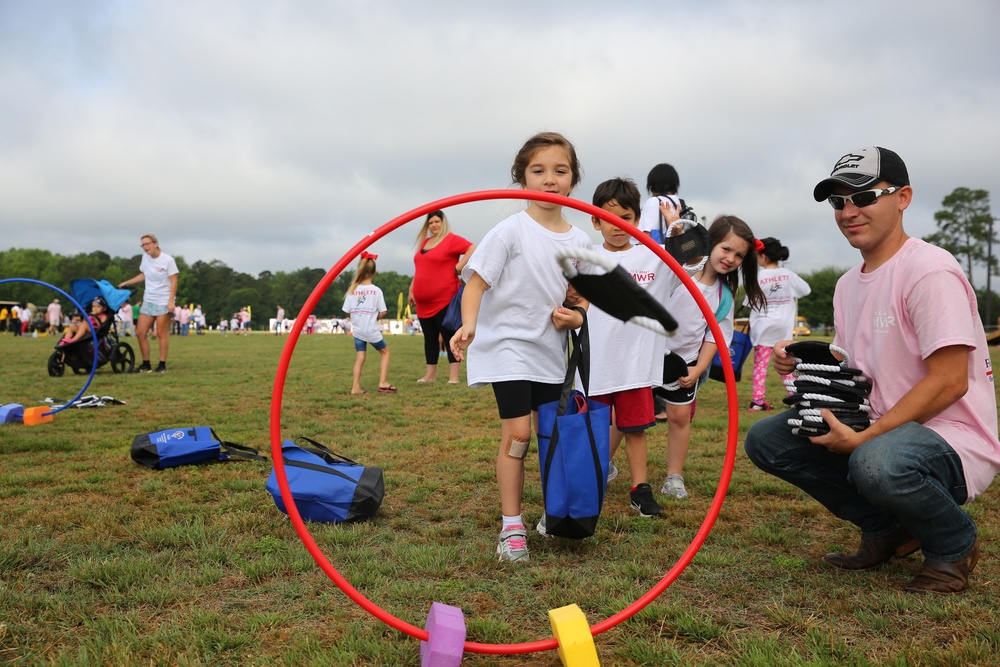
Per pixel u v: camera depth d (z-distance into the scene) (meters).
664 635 2.47
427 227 10.05
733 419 2.52
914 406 2.71
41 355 16.59
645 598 2.36
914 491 2.63
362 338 9.06
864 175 2.87
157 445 4.77
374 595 2.77
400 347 22.44
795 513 3.83
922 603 2.62
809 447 3.12
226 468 4.76
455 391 9.33
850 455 2.84
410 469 4.87
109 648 2.29
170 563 3.07
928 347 2.70
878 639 2.39
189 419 6.95
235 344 25.02
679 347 4.30
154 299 11.94
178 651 2.31
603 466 3.19
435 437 5.98
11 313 42.44
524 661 2.31
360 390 9.12
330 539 3.37
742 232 4.25
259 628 2.48
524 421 3.27
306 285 137.50
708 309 2.52
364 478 3.75
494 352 3.30
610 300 2.14
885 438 2.70
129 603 2.68
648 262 4.08
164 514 3.76
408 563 3.09
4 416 6.61
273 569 2.99
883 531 3.03
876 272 2.96
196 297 133.62
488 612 2.64
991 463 2.77
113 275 131.12
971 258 88.69
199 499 4.06
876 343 2.92
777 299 7.71
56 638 2.42
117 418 6.96
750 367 14.83
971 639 2.34
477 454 5.31
